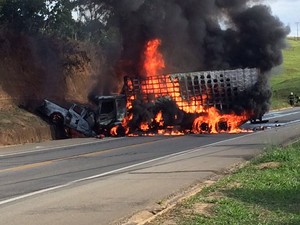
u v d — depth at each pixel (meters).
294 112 45.06
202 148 18.03
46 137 26.34
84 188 10.51
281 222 6.59
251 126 28.72
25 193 10.12
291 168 11.17
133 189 10.18
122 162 14.82
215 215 7.15
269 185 9.39
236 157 14.80
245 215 7.04
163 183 10.77
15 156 17.69
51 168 13.95
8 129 23.88
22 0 31.28
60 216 7.93
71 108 28.25
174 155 16.14
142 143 21.28
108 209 8.38
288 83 83.81
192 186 10.30
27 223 7.52
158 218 7.18
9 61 30.14
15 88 29.39
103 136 26.31
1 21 31.17
